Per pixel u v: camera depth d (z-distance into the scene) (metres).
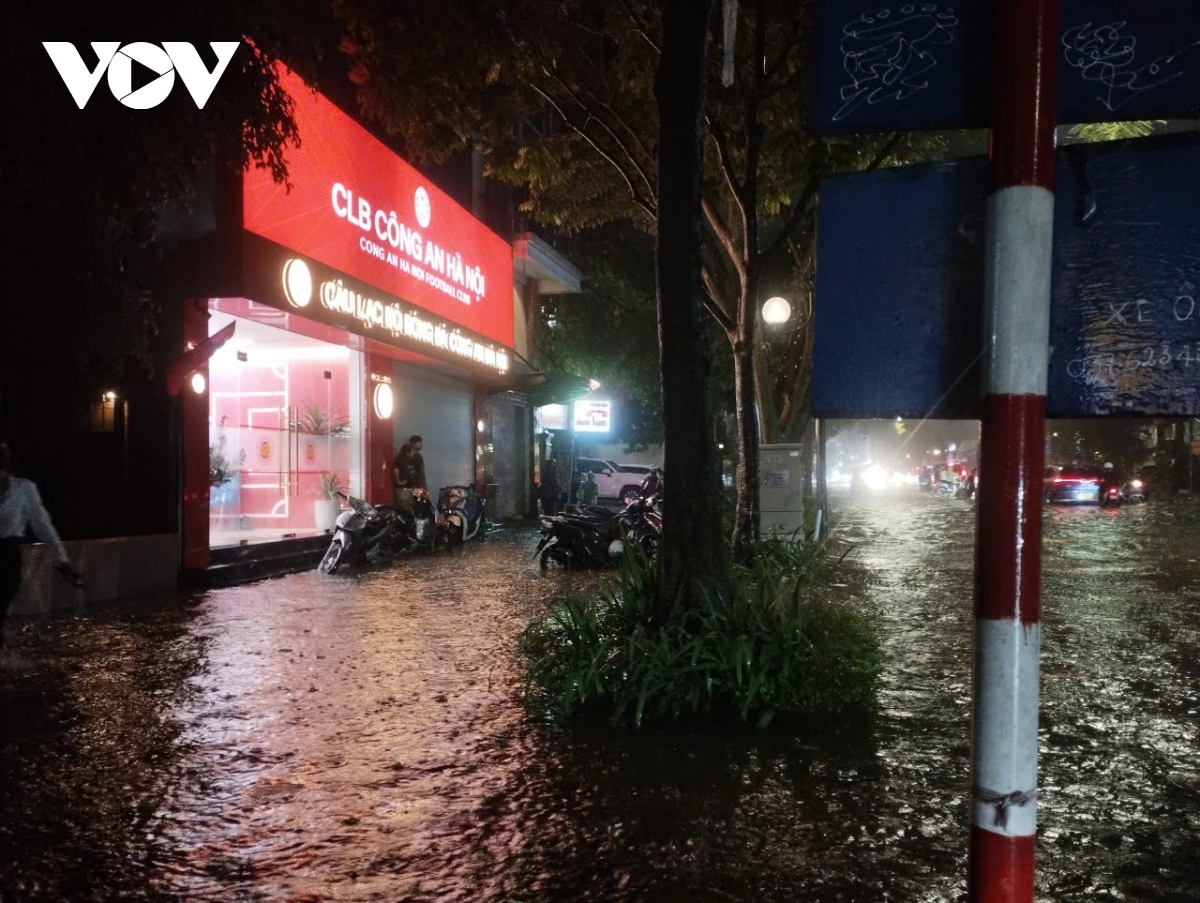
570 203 14.62
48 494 12.41
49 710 6.54
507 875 3.98
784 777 5.10
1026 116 1.71
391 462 18.72
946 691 6.88
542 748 5.63
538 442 30.64
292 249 13.28
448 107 11.09
